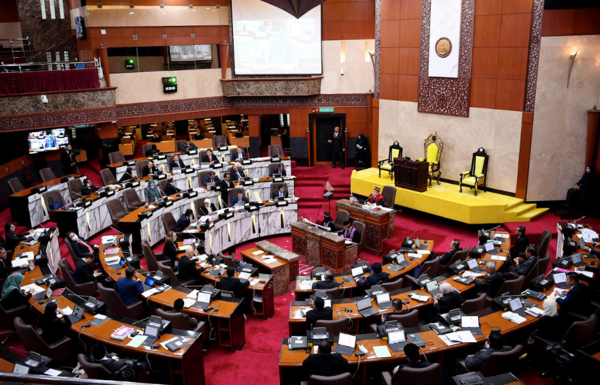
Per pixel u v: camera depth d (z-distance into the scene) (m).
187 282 9.47
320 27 18.02
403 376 5.93
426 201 13.94
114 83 17.53
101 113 16.42
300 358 6.58
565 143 13.14
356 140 18.88
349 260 11.58
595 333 7.43
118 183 15.06
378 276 8.86
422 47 14.72
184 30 18.23
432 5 14.17
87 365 6.18
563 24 12.31
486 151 13.96
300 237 12.34
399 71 15.55
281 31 18.17
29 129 15.14
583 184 12.89
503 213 12.99
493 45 13.20
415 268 9.95
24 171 16.45
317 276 9.20
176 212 13.45
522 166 13.31
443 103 14.55
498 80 13.30
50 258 10.95
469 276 9.09
